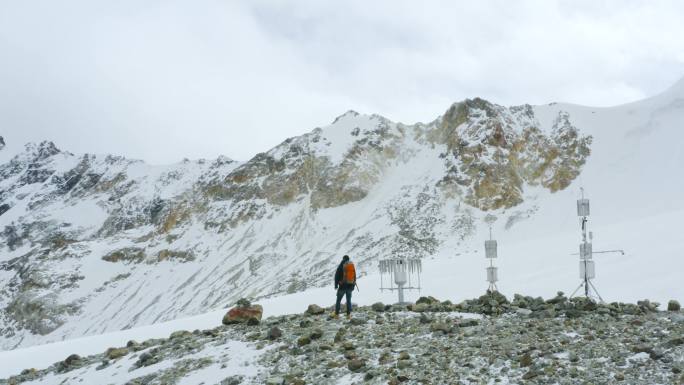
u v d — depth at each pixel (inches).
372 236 5206.7
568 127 6058.1
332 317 700.0
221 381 500.1
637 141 5531.5
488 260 2182.6
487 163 5551.2
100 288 6722.4
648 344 424.2
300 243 5841.5
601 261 1414.9
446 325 552.4
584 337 469.7
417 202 5580.7
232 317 775.1
